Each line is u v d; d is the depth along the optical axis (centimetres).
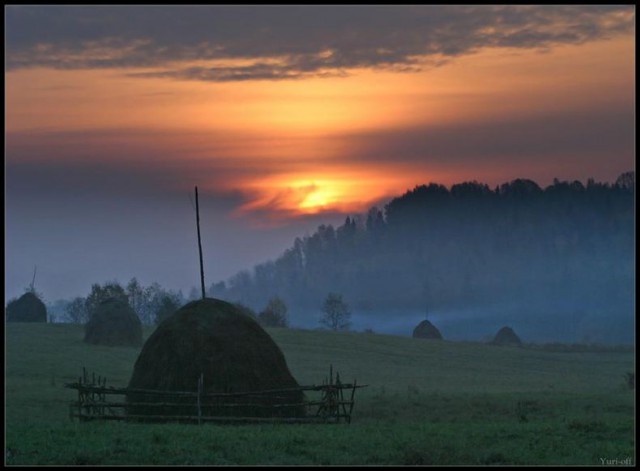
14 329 12381
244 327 5044
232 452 3547
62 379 7650
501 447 3753
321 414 4844
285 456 3481
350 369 10312
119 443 3691
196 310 5059
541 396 6116
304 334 14288
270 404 4759
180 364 4847
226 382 4800
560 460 3531
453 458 3503
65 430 4047
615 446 3844
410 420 5100
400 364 11219
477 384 8819
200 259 5278
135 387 4922
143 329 13012
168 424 4444
